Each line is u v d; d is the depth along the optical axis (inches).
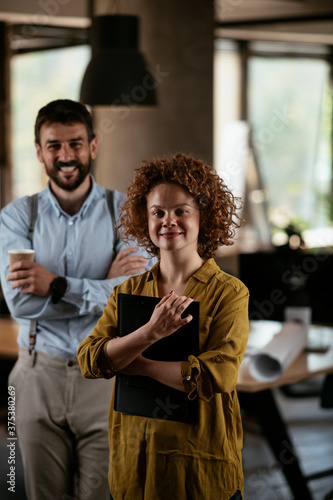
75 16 260.4
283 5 287.3
